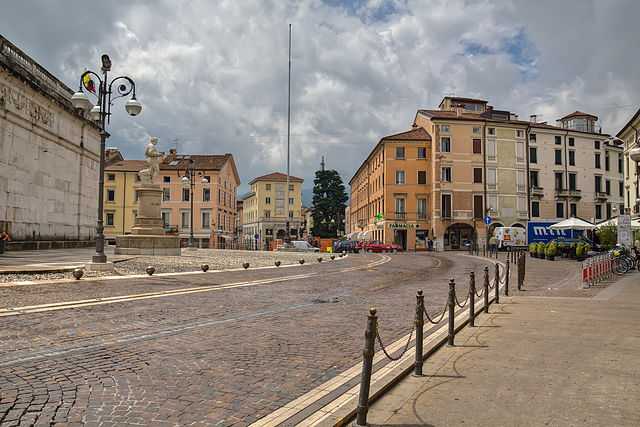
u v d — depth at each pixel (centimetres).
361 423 440
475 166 6028
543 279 1922
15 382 541
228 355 680
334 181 8750
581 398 514
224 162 8119
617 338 814
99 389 523
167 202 7731
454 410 482
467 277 2028
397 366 626
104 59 1773
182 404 485
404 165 6122
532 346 758
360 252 5578
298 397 513
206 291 1369
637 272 2130
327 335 829
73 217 3634
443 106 6850
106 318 918
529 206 6141
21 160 2900
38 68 3131
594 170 6500
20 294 1167
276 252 4556
